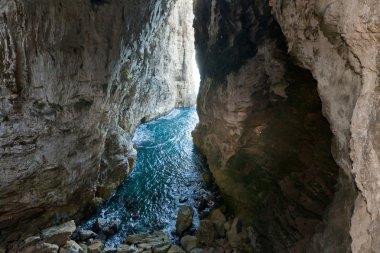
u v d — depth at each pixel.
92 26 7.19
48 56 6.60
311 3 4.14
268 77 7.93
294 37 5.07
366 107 3.00
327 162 5.94
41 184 7.52
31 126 6.86
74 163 8.16
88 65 7.44
